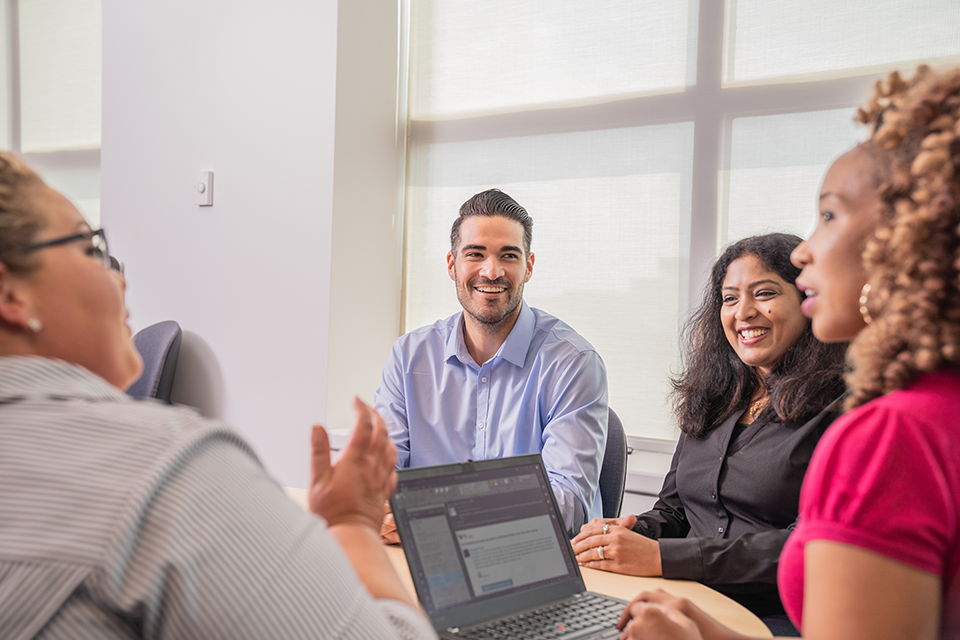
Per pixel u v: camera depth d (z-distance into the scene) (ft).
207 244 9.74
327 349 8.87
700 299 8.00
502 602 3.59
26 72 12.34
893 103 2.36
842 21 7.22
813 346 5.41
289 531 1.93
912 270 2.15
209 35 9.64
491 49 9.18
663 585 4.42
